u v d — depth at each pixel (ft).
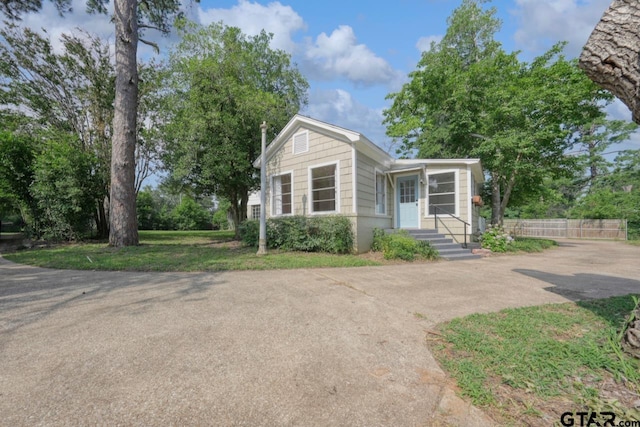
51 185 39.50
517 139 41.78
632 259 30.68
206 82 40.68
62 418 5.71
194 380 7.10
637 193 71.41
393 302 13.83
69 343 9.11
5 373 7.35
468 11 62.39
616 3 8.50
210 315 11.76
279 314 11.98
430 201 39.06
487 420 5.88
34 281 17.79
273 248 33.35
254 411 6.01
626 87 8.38
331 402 6.36
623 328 9.00
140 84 53.21
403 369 7.80
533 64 47.19
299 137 35.68
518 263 27.02
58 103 50.16
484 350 8.62
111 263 23.36
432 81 58.03
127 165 34.27
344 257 27.17
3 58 45.91
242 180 45.70
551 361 7.91
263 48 55.36
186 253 29.27
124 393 6.55
